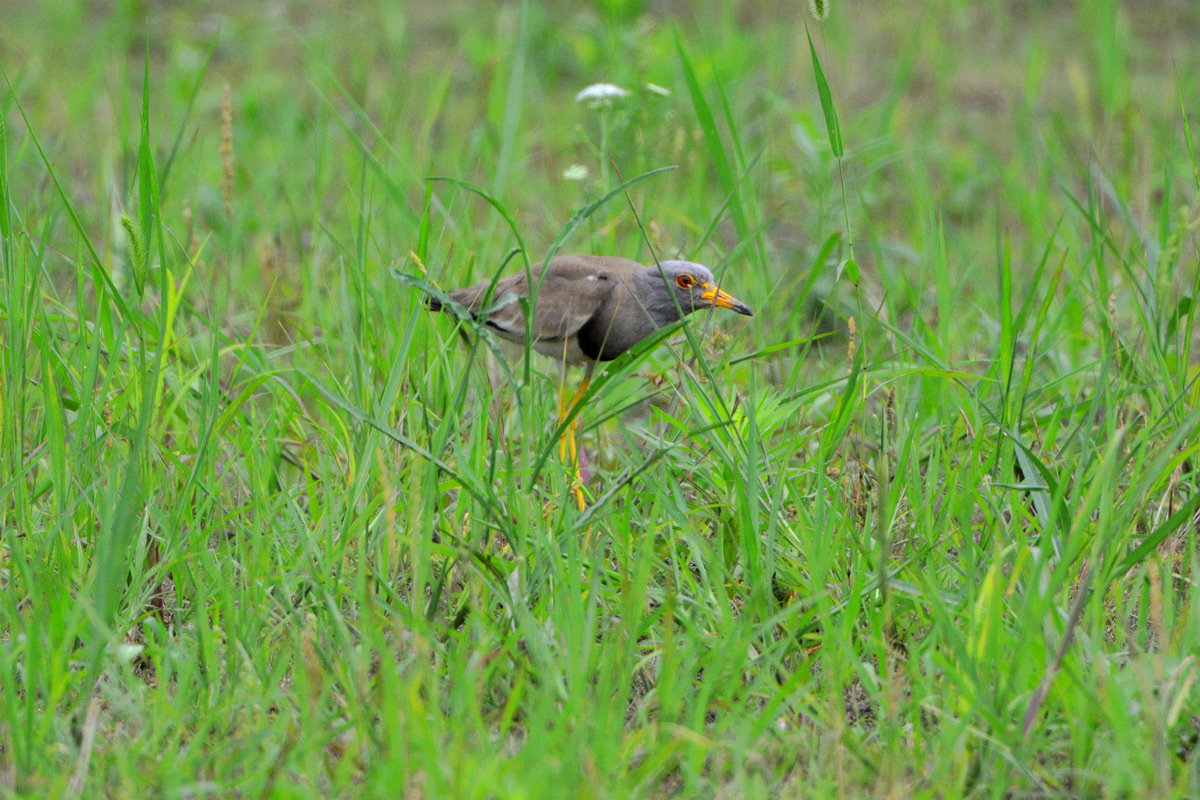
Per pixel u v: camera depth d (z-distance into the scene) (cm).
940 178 1881
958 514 873
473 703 646
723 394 1087
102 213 1446
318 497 953
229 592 766
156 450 892
